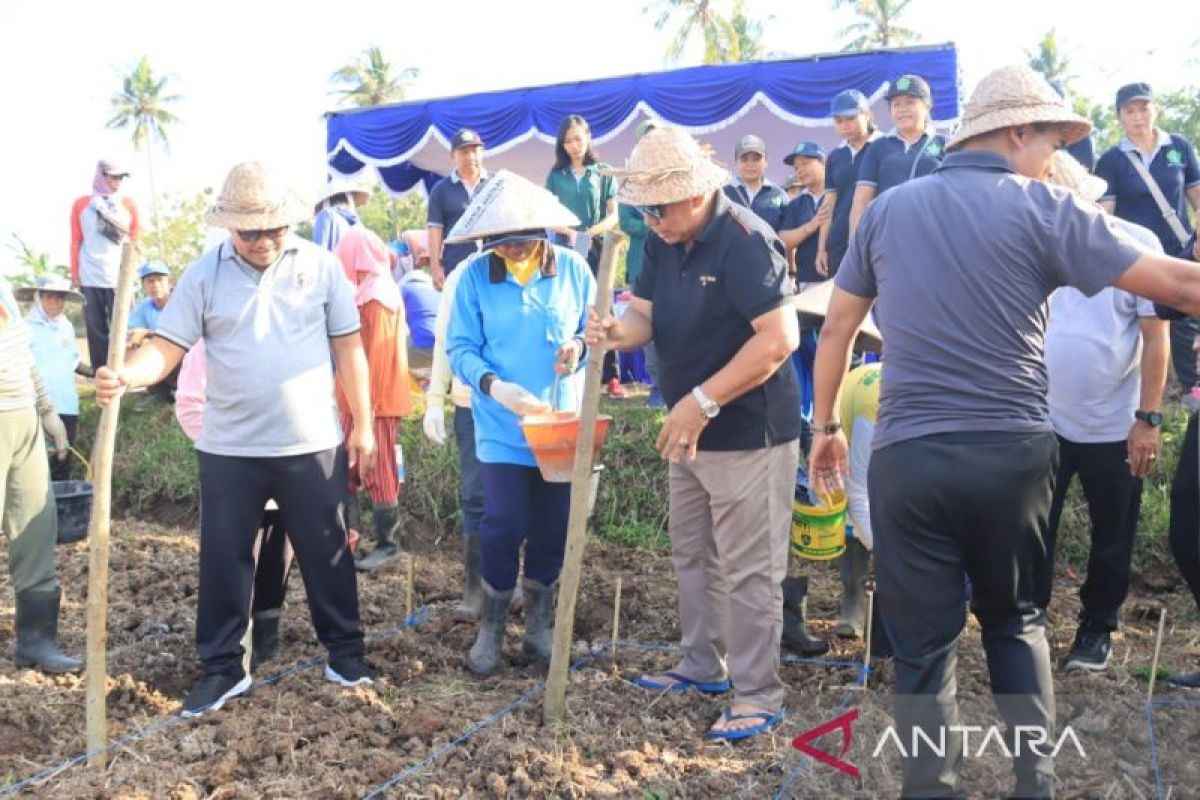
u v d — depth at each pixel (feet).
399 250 32.32
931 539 9.16
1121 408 13.88
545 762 11.28
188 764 11.74
